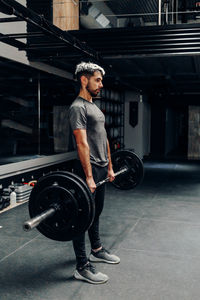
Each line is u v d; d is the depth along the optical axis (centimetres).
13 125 445
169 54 440
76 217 196
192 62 549
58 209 196
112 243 294
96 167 224
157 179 646
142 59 526
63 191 194
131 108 945
